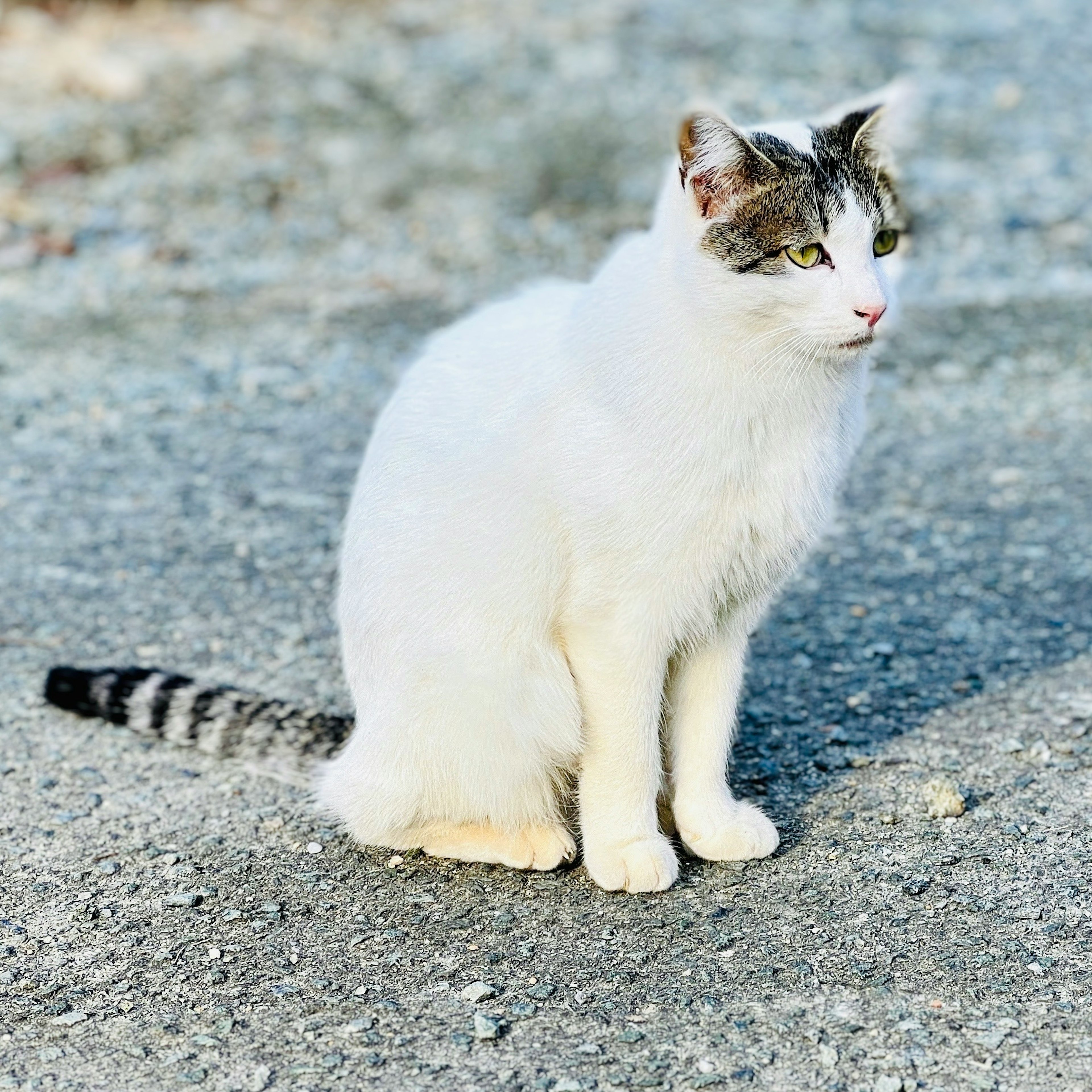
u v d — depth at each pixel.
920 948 4.96
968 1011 4.64
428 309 11.54
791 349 4.88
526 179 13.90
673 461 4.89
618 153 14.34
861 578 7.92
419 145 14.55
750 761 6.24
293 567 8.07
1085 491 8.83
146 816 5.89
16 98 14.96
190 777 6.18
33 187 13.45
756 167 4.84
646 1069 4.41
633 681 5.23
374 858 5.64
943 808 5.75
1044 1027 4.55
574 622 5.20
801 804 5.92
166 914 5.27
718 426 4.89
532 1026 4.62
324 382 10.38
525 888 5.44
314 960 5.00
